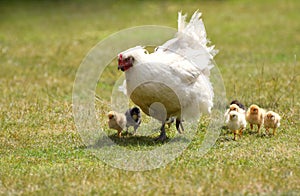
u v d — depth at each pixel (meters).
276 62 23.67
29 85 19.66
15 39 31.55
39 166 10.38
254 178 9.27
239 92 17.30
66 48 28.61
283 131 12.80
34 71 22.73
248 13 38.25
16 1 46.75
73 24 36.75
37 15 41.03
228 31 32.28
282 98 16.34
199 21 12.70
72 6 44.09
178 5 41.28
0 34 33.44
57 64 24.33
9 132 13.13
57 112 15.14
